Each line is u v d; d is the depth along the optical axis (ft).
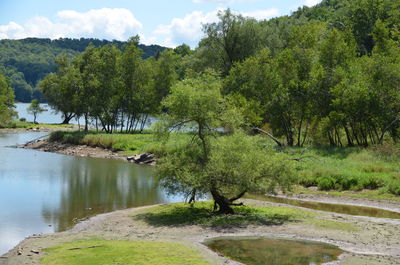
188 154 83.76
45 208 91.81
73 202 98.22
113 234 69.72
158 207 90.43
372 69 156.76
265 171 81.15
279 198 105.70
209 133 85.87
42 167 155.12
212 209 87.92
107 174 140.87
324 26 205.57
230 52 248.73
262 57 199.72
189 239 66.69
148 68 261.24
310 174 117.08
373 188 106.01
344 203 98.53
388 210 90.94
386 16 241.35
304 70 183.62
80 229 75.05
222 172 80.69
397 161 126.93
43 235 69.46
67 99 254.88
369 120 157.99
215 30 247.09
